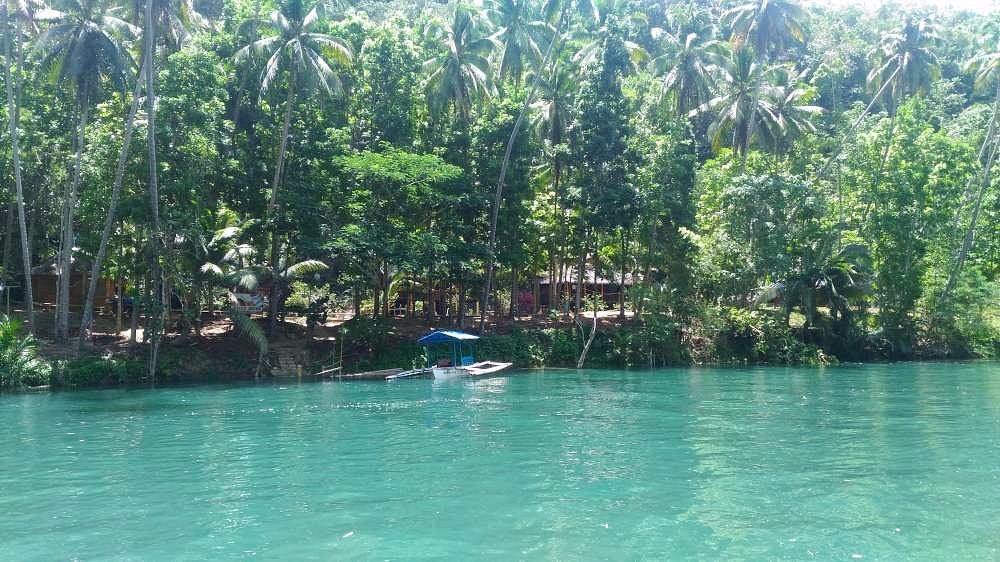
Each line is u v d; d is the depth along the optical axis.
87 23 31.47
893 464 14.08
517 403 24.81
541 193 50.00
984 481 12.62
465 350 41.03
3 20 32.22
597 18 46.03
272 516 10.88
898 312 48.41
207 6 50.50
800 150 53.31
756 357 44.47
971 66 53.22
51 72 31.78
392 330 40.84
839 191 51.62
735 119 49.03
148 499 11.99
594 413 22.00
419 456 15.41
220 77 36.53
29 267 33.41
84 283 41.31
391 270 44.34
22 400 27.09
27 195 37.69
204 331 40.09
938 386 29.62
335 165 38.94
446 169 37.91
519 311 54.38
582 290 58.59
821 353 44.78
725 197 45.44
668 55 48.75
